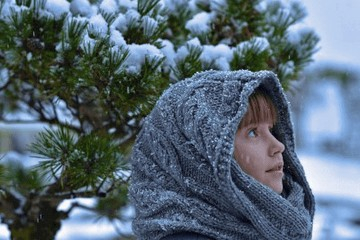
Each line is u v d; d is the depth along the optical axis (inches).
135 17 96.7
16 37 92.7
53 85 99.2
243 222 69.8
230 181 67.3
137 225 74.7
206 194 69.9
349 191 345.1
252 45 102.7
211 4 110.3
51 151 95.6
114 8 97.2
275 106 77.4
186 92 72.6
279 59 111.8
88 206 127.4
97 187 102.2
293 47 113.4
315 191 337.7
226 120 69.5
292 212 69.3
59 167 95.7
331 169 386.3
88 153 95.3
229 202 69.3
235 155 73.2
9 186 107.7
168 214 71.0
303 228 69.7
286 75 111.1
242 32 109.6
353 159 420.8
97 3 101.7
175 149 72.2
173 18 109.0
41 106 118.1
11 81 110.8
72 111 108.7
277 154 74.4
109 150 96.4
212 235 69.1
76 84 95.0
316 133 440.5
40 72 97.8
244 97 69.9
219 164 67.5
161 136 73.2
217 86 72.2
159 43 97.7
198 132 69.5
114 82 92.1
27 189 107.3
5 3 93.7
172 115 73.0
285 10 114.7
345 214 295.1
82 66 90.9
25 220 111.3
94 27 92.2
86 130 111.1
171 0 110.3
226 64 101.3
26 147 108.0
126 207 128.4
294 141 80.3
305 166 391.5
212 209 69.5
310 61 115.0
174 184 72.0
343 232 279.0
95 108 107.8
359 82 433.1
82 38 91.3
